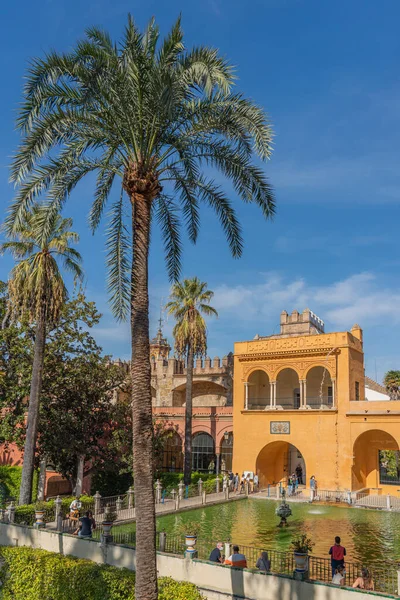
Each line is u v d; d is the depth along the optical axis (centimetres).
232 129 1292
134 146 1205
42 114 1254
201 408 4594
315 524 2619
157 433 4166
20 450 3278
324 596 1147
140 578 1092
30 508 2156
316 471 3678
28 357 3200
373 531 2445
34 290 2536
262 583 1241
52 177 1405
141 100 1169
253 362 4134
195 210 1662
